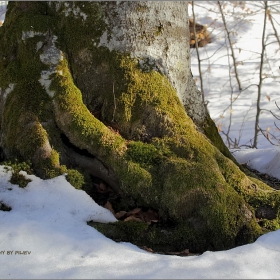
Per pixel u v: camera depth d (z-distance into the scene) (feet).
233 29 42.22
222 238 9.64
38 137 10.86
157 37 12.03
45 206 10.01
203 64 37.88
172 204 10.03
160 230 9.95
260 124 27.30
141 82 11.45
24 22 11.92
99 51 11.72
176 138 10.82
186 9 13.05
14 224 9.27
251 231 9.68
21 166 10.77
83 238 9.07
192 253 9.65
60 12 12.03
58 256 8.49
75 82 11.87
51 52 11.65
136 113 11.30
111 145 10.73
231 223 9.69
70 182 10.62
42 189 10.39
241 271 7.99
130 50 11.68
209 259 8.45
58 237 9.01
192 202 9.96
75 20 11.82
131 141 11.03
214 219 9.68
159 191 10.24
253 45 40.19
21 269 8.09
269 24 43.70
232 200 9.93
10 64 11.97
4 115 11.73
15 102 11.44
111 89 11.60
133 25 11.67
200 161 10.39
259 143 24.56
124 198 10.74
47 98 11.32
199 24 39.29
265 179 14.60
